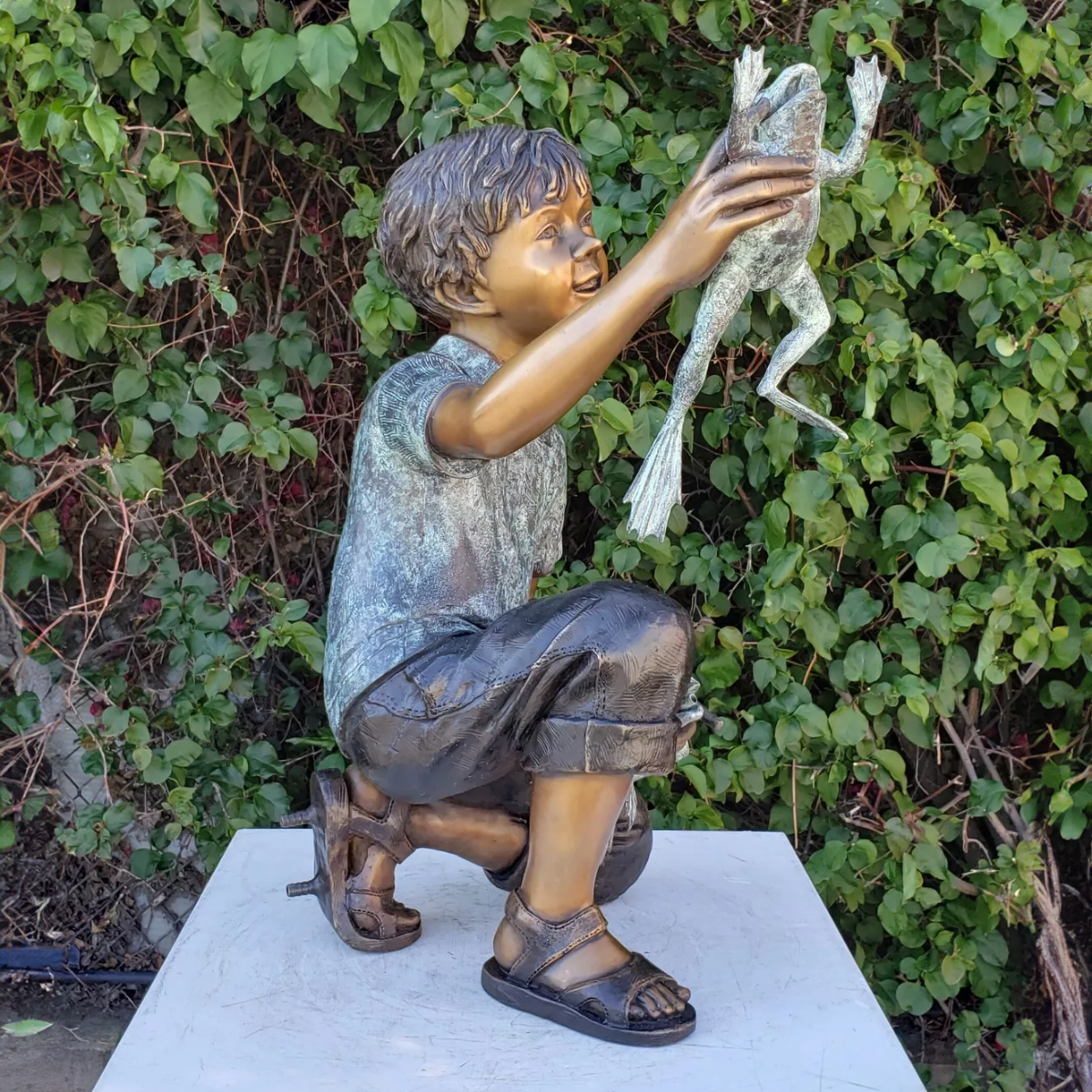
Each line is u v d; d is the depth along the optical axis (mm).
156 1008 1310
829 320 1313
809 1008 1324
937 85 1988
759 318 1948
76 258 1964
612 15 1981
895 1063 1213
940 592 2027
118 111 2023
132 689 2352
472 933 1515
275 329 2244
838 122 1877
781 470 1962
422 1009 1313
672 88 2078
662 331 2127
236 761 2229
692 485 2285
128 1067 1188
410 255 1328
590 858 1278
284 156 2188
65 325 1963
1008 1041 2191
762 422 2057
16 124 1854
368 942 1441
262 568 2363
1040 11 2082
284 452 2027
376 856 1450
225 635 2156
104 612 2287
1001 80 2029
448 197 1278
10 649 2367
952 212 2021
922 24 2023
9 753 2389
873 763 2131
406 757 1287
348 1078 1174
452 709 1245
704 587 2096
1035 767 2365
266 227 2123
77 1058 2227
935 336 2182
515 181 1264
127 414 2055
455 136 1322
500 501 1379
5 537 2105
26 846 2453
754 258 1211
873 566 2215
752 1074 1188
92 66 1783
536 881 1287
